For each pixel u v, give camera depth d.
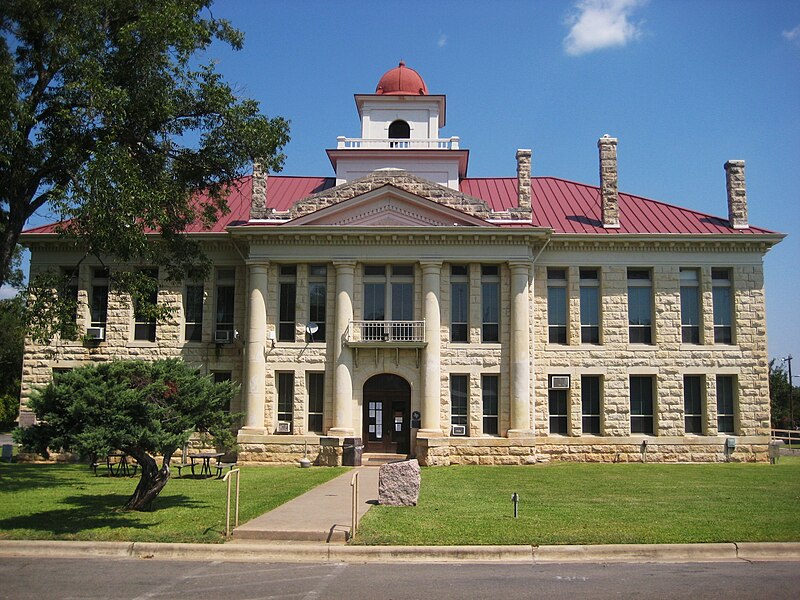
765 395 33.84
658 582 10.84
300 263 33.41
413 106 40.09
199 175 26.88
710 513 16.44
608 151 35.44
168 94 24.42
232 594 10.21
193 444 32.88
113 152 22.08
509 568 11.87
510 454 31.61
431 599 9.91
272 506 17.50
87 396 15.27
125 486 22.05
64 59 22.98
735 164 35.34
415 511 16.66
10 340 67.38
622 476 26.25
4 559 12.66
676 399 33.75
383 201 33.22
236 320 34.34
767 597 9.97
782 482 24.12
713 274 34.75
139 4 24.16
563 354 33.91
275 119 26.34
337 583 10.84
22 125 21.89
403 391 32.84
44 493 20.25
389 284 33.38
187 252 28.27
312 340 33.19
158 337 34.50
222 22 26.41
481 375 32.81
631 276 34.75
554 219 35.91
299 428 32.34
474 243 32.81
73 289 35.03
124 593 10.27
